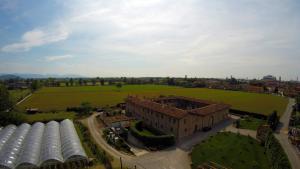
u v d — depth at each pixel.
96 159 40.38
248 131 61.81
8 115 58.84
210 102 82.50
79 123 66.44
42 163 36.09
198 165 38.38
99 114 85.56
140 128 64.50
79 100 122.75
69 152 39.31
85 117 79.69
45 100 123.69
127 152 44.72
